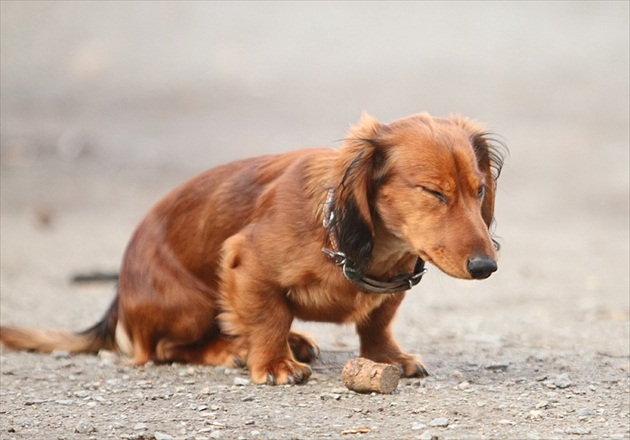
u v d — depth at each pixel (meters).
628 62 35.47
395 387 7.97
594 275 16.59
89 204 27.00
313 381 8.38
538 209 24.31
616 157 27.62
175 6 47.88
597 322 11.90
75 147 33.34
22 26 47.44
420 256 7.48
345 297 8.01
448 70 37.25
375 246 7.87
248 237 8.28
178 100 38.38
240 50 43.03
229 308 8.42
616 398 7.75
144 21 46.72
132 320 9.30
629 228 22.25
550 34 39.19
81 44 45.41
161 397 8.02
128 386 8.45
